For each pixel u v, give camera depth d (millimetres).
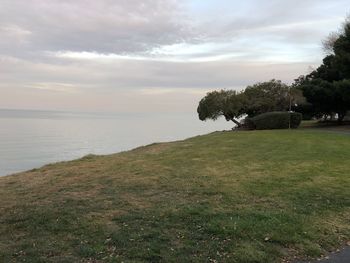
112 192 9672
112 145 57938
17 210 8273
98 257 5988
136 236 6746
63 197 9258
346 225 7754
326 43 50375
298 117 34562
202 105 41219
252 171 12469
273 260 6148
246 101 39688
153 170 12648
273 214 7938
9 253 6086
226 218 7629
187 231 7023
